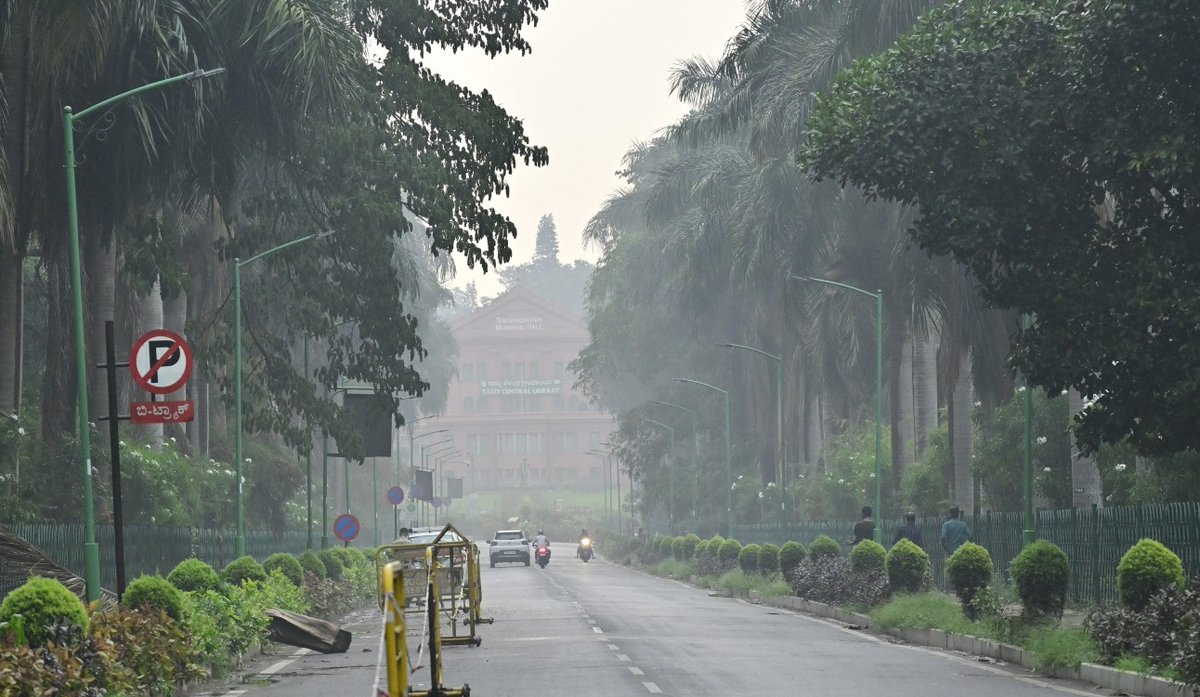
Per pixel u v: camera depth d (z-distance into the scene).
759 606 52.16
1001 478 54.31
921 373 71.88
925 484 66.75
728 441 91.44
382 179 47.44
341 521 59.75
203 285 65.50
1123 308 26.45
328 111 45.12
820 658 28.08
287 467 81.19
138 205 46.19
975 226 26.50
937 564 52.12
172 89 42.88
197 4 43.09
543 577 86.75
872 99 27.02
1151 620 22.98
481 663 27.14
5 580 30.41
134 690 19.53
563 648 30.69
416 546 31.31
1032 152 26.66
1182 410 25.94
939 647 32.00
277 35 43.22
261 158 52.53
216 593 28.66
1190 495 38.22
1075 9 25.62
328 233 47.22
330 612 47.06
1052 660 24.94
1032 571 29.23
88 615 20.72
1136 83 25.34
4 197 37.47
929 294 59.09
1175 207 26.48
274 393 51.09
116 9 40.06
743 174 83.38
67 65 39.78
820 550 51.38
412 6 48.16
